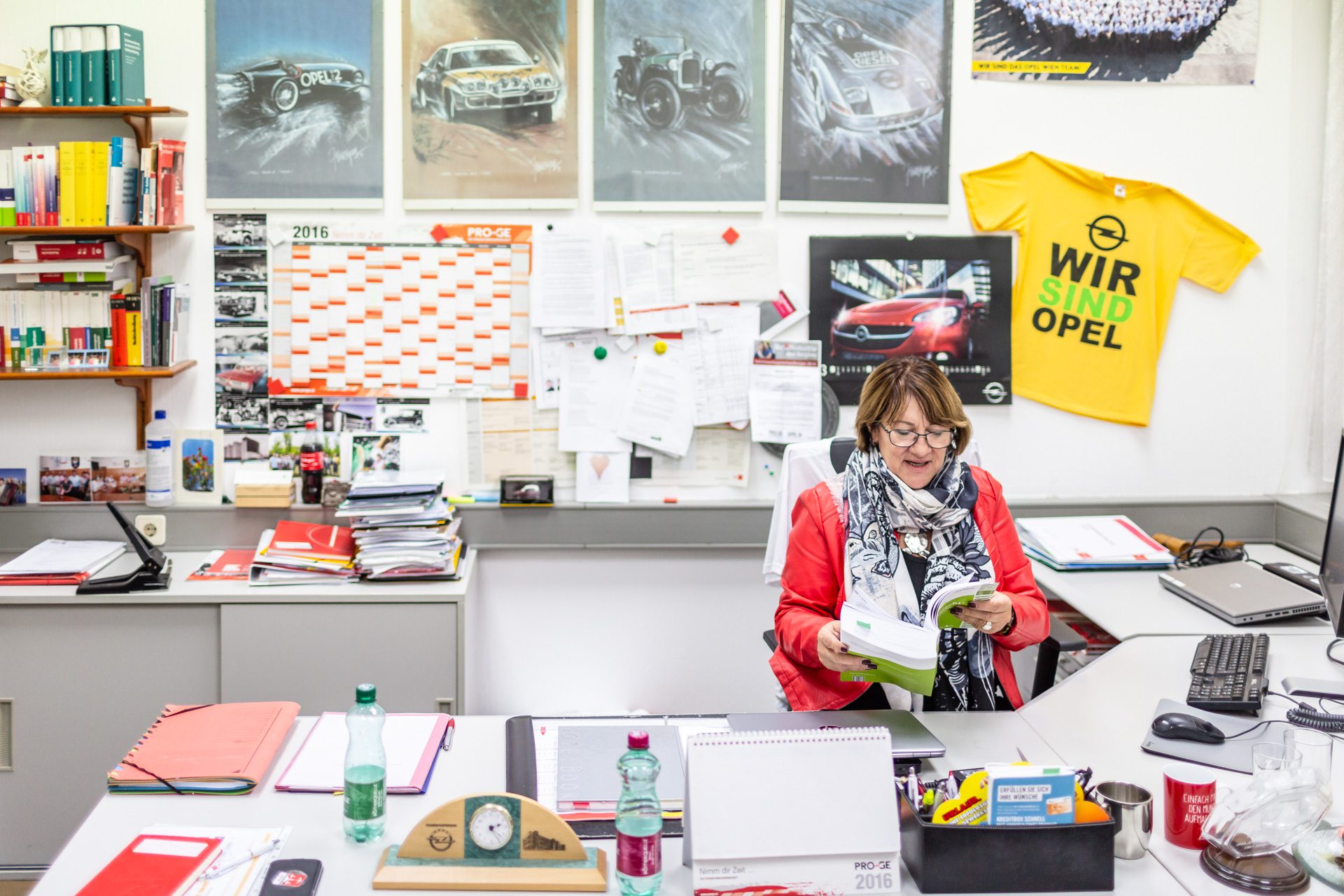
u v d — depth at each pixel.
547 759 1.75
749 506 3.22
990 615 1.87
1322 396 3.24
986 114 3.18
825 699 1.98
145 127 3.01
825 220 3.18
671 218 3.15
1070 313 3.26
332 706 2.82
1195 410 3.31
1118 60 3.18
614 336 3.17
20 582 2.80
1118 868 1.45
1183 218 3.24
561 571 3.27
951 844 1.40
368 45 3.04
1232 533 3.32
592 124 3.10
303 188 3.07
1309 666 2.19
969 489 2.02
